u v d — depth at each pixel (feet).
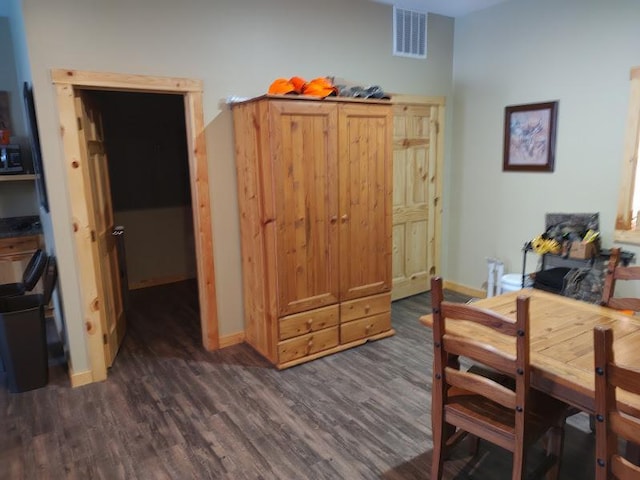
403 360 10.93
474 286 15.55
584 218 12.13
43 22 8.57
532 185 13.43
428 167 15.25
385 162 11.37
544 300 7.68
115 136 16.08
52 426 8.46
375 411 8.80
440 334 5.97
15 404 9.21
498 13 13.64
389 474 7.09
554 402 6.18
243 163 10.80
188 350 11.64
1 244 12.39
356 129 10.71
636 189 11.59
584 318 6.80
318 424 8.40
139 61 9.62
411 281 15.56
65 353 11.00
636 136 11.01
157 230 17.37
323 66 12.22
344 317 11.32
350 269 11.23
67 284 9.49
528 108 13.19
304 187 10.12
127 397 9.43
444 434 6.36
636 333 6.18
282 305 10.25
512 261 14.28
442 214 15.98
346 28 12.50
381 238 11.66
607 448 4.46
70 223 9.30
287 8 11.38
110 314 10.97
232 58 10.76
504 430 5.61
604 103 11.55
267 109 9.42
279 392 9.53
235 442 7.92
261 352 11.28
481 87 14.46
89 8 8.96
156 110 16.69
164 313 14.37
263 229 10.33
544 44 12.63
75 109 9.07
